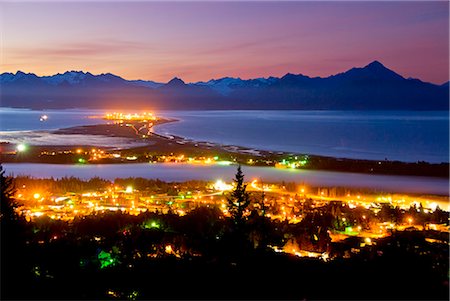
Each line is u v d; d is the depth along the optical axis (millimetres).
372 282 15664
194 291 15547
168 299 15258
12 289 15539
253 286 15711
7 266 16375
